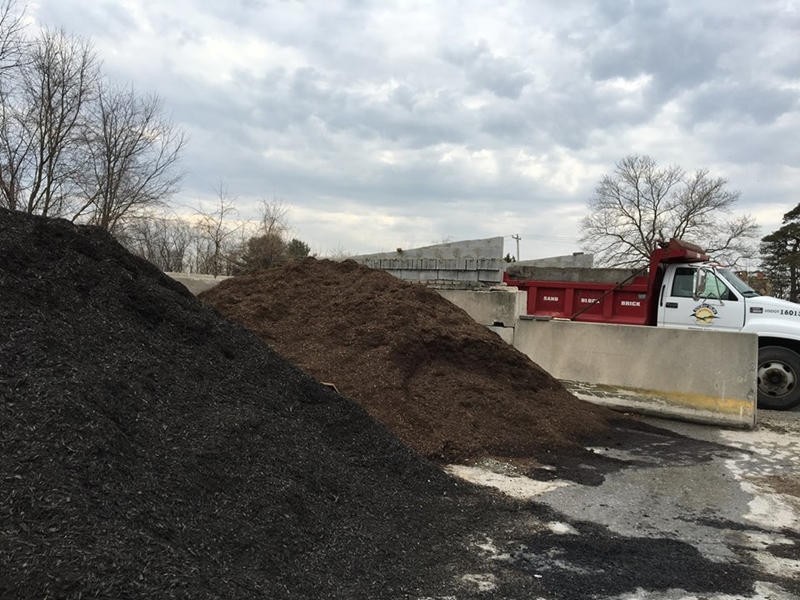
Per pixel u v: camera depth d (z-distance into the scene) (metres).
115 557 2.67
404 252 26.12
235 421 4.42
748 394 8.27
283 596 3.02
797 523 4.85
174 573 2.74
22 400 3.44
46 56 18.31
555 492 5.44
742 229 44.66
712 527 4.71
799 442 7.64
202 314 5.84
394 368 7.32
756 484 5.86
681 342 8.71
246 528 3.51
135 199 20.80
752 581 3.75
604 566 3.89
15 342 3.85
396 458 5.34
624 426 8.20
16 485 2.88
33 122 18.19
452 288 17.81
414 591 3.41
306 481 4.32
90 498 3.01
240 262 27.33
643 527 4.66
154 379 4.41
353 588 3.33
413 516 4.48
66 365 3.85
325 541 3.77
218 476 3.82
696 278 11.72
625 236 47.41
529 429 7.04
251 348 5.80
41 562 2.50
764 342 11.02
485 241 24.89
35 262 4.79
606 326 9.25
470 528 4.42
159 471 3.56
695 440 7.62
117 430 3.60
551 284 13.88
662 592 3.56
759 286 16.19
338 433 5.37
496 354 8.21
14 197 17.83
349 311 8.68
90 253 5.35
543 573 3.75
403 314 8.32
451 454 6.25
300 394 5.61
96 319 4.65
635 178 46.56
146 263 6.05
